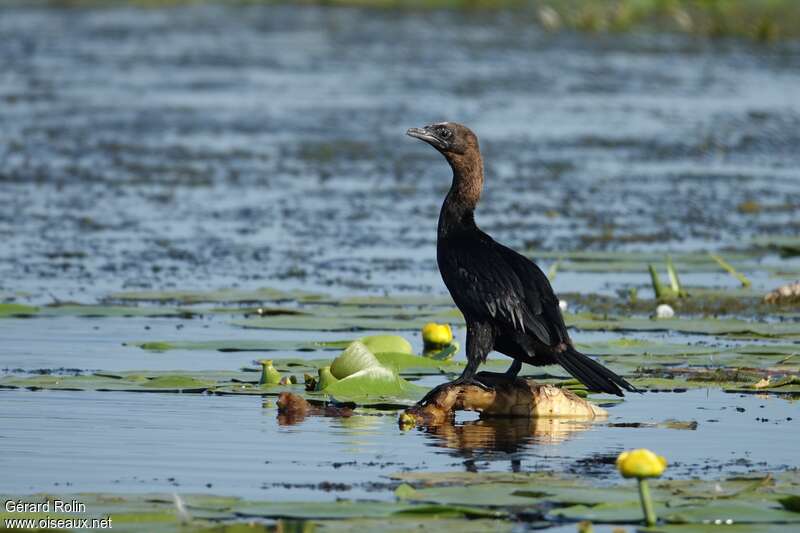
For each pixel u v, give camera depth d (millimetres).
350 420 10609
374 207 21906
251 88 35906
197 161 26016
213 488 8578
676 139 29219
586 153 27422
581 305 15273
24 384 11414
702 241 19312
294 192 23125
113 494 8195
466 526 7613
